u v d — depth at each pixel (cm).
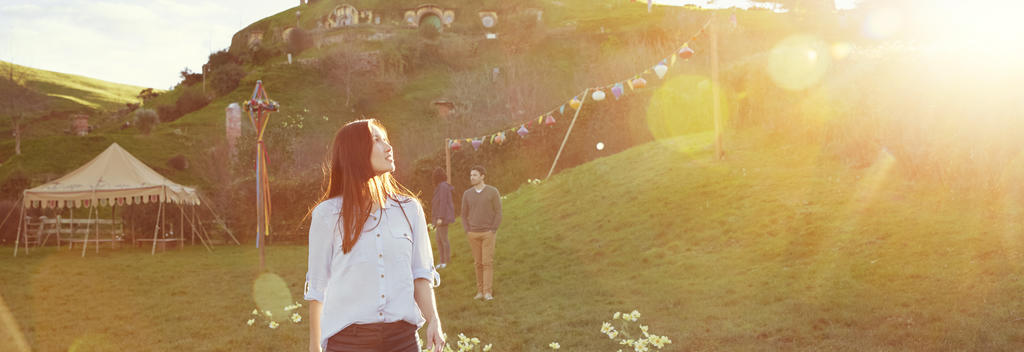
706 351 510
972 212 748
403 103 5962
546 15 9138
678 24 4594
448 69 7006
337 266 237
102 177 2050
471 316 725
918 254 663
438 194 1123
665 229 1024
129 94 12431
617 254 967
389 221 243
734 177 1197
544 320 666
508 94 4066
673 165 1430
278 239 2430
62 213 3222
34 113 8325
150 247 2252
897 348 460
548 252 1067
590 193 1455
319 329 240
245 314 816
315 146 4116
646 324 607
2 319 809
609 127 2197
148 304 918
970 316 494
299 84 6506
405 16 9519
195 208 2442
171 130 5534
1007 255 599
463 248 1238
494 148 2350
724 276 750
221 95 6962
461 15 9438
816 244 784
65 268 1467
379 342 230
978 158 808
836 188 987
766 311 596
